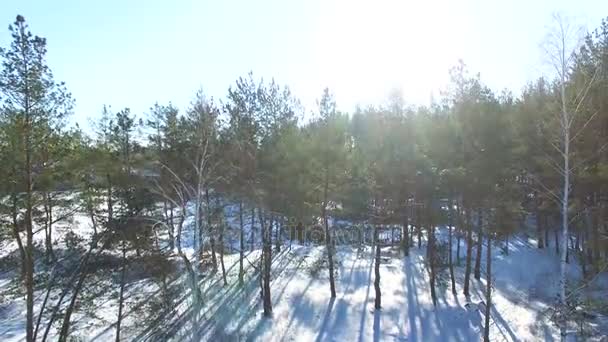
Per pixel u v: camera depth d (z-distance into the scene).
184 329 20.48
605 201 22.58
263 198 23.14
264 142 23.36
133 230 17.56
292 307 23.22
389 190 24.64
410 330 20.75
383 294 25.14
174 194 23.17
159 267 18.84
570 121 15.95
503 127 19.88
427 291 25.70
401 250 34.81
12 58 13.80
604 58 19.56
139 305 19.86
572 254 31.55
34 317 20.83
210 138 18.75
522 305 23.48
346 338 20.02
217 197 25.23
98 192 19.05
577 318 20.27
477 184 19.91
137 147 27.30
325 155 22.94
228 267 30.09
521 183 23.05
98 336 19.42
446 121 22.80
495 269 30.62
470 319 21.88
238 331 20.39
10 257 21.67
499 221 19.39
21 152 14.13
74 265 20.14
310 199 24.67
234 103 23.11
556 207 24.78
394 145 25.00
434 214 24.52
